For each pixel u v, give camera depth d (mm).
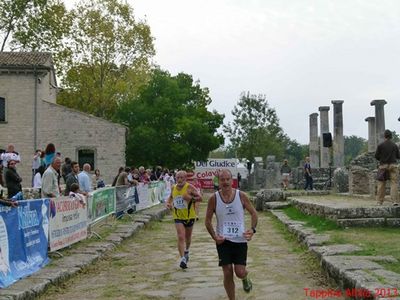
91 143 39562
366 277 8203
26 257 10297
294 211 23203
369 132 39062
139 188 25500
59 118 39344
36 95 38844
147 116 45938
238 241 7965
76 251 13141
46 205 11656
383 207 15766
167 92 46750
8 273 9188
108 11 53281
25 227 10266
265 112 72500
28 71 38562
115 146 39719
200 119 46500
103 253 13570
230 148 76812
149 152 45531
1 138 38562
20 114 38781
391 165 16781
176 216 12172
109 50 52969
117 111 48938
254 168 55281
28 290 8641
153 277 10969
